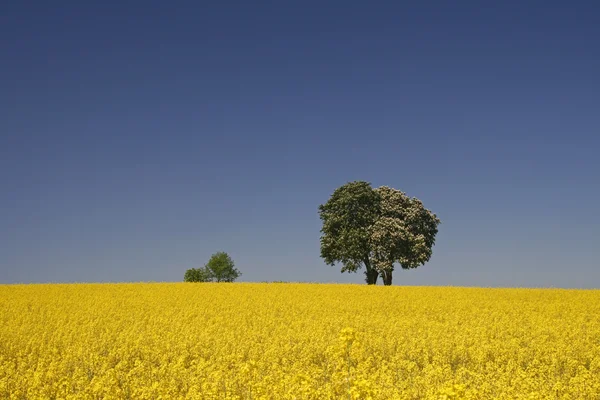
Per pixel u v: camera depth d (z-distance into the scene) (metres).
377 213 61.22
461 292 43.03
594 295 41.16
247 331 23.81
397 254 59.12
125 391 13.52
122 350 19.25
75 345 20.38
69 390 13.87
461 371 15.84
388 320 27.62
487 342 21.16
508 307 34.16
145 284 50.84
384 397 12.31
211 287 47.12
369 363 16.94
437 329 24.20
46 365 17.09
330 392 11.58
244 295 40.44
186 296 39.75
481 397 12.62
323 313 30.84
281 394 12.14
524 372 15.55
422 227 61.72
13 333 23.28
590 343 21.84
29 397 13.77
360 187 61.19
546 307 34.03
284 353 18.86
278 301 36.56
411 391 13.05
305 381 11.56
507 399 12.23
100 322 26.75
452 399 9.34
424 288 47.12
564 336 23.30
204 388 12.80
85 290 44.12
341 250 59.75
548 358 18.67
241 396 12.48
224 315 29.70
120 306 33.97
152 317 28.41
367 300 37.34
